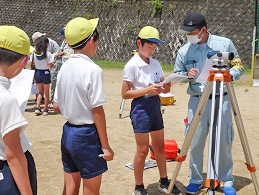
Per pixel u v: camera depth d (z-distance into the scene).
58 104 2.91
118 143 5.90
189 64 3.91
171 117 7.57
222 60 3.30
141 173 3.94
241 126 3.44
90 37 2.82
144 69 3.82
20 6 20.02
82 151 2.78
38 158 5.27
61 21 18.88
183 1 15.32
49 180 4.54
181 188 4.26
